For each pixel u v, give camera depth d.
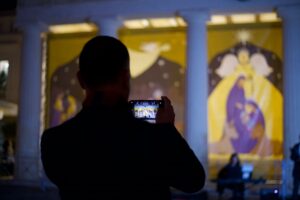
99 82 1.81
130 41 21.27
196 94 19.17
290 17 18.50
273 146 19.12
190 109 19.20
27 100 21.20
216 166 19.33
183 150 1.72
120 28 21.39
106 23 20.30
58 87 21.97
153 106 1.98
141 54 21.05
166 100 1.97
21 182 20.41
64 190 1.82
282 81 19.30
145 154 1.70
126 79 1.86
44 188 18.47
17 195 16.45
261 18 19.77
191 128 19.11
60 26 21.72
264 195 11.83
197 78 19.16
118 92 1.83
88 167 1.74
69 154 1.79
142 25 21.11
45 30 21.66
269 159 19.02
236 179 13.70
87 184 1.75
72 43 22.08
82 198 1.76
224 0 19.06
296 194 13.70
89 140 1.76
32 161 20.89
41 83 21.83
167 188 1.76
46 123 21.86
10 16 23.56
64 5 20.92
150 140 1.71
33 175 20.75
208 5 19.20
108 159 1.72
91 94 1.84
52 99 21.95
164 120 1.90
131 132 1.74
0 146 24.05
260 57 19.72
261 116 19.41
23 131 21.12
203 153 18.92
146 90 20.81
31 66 21.27
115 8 20.25
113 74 1.81
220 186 13.77
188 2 19.42
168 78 20.62
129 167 1.71
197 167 1.73
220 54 20.09
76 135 1.80
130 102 2.02
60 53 22.12
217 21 20.19
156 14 19.88
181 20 20.34
